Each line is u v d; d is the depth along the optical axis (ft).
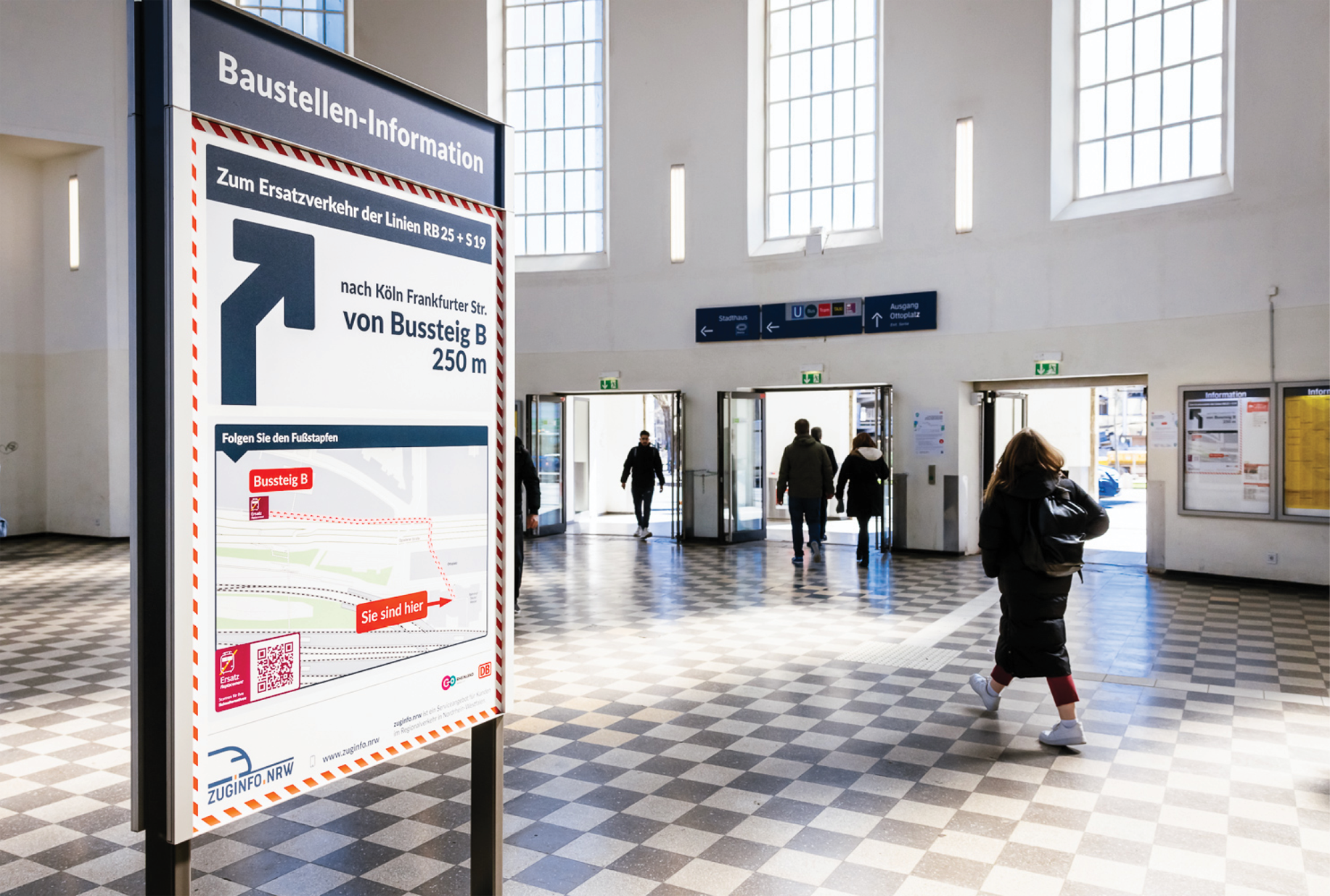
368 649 8.68
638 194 49.98
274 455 7.80
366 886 11.51
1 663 23.12
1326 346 32.83
